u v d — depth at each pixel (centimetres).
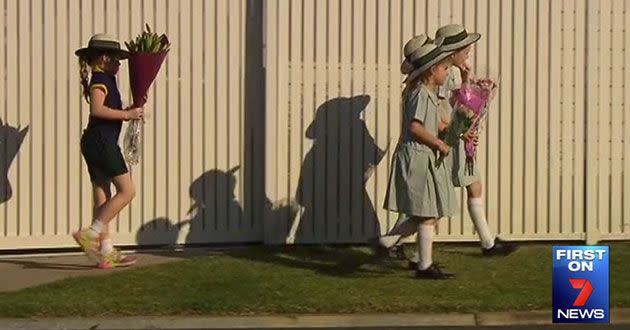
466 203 938
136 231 923
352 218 938
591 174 954
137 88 826
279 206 928
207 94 926
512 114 945
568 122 952
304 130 927
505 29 942
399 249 875
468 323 722
